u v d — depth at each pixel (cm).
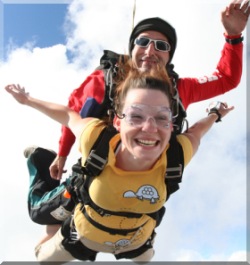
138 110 104
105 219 121
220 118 144
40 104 132
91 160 110
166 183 114
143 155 103
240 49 153
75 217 130
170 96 112
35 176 167
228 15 147
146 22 141
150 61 140
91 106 130
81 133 115
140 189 111
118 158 111
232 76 154
